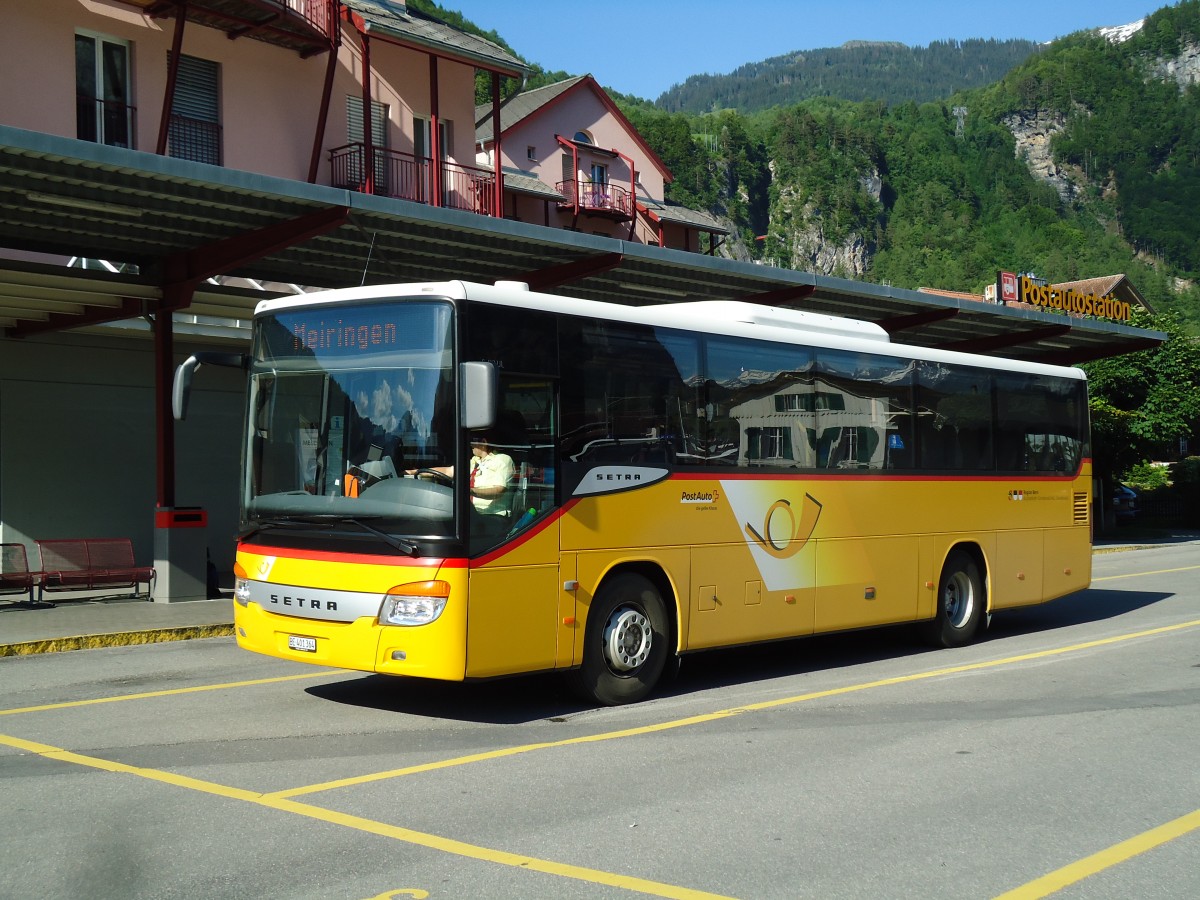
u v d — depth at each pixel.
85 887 5.15
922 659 12.26
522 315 8.78
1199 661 11.81
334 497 8.60
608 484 9.32
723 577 10.31
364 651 8.29
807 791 6.82
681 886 5.20
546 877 5.30
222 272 14.88
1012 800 6.68
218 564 21.39
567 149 43.09
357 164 25.52
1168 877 5.43
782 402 11.02
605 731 8.48
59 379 19.38
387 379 8.55
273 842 5.79
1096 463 37.62
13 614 14.53
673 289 19.28
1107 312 37.97
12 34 19.67
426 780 7.01
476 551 8.28
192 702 9.46
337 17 23.02
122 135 21.39
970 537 13.23
